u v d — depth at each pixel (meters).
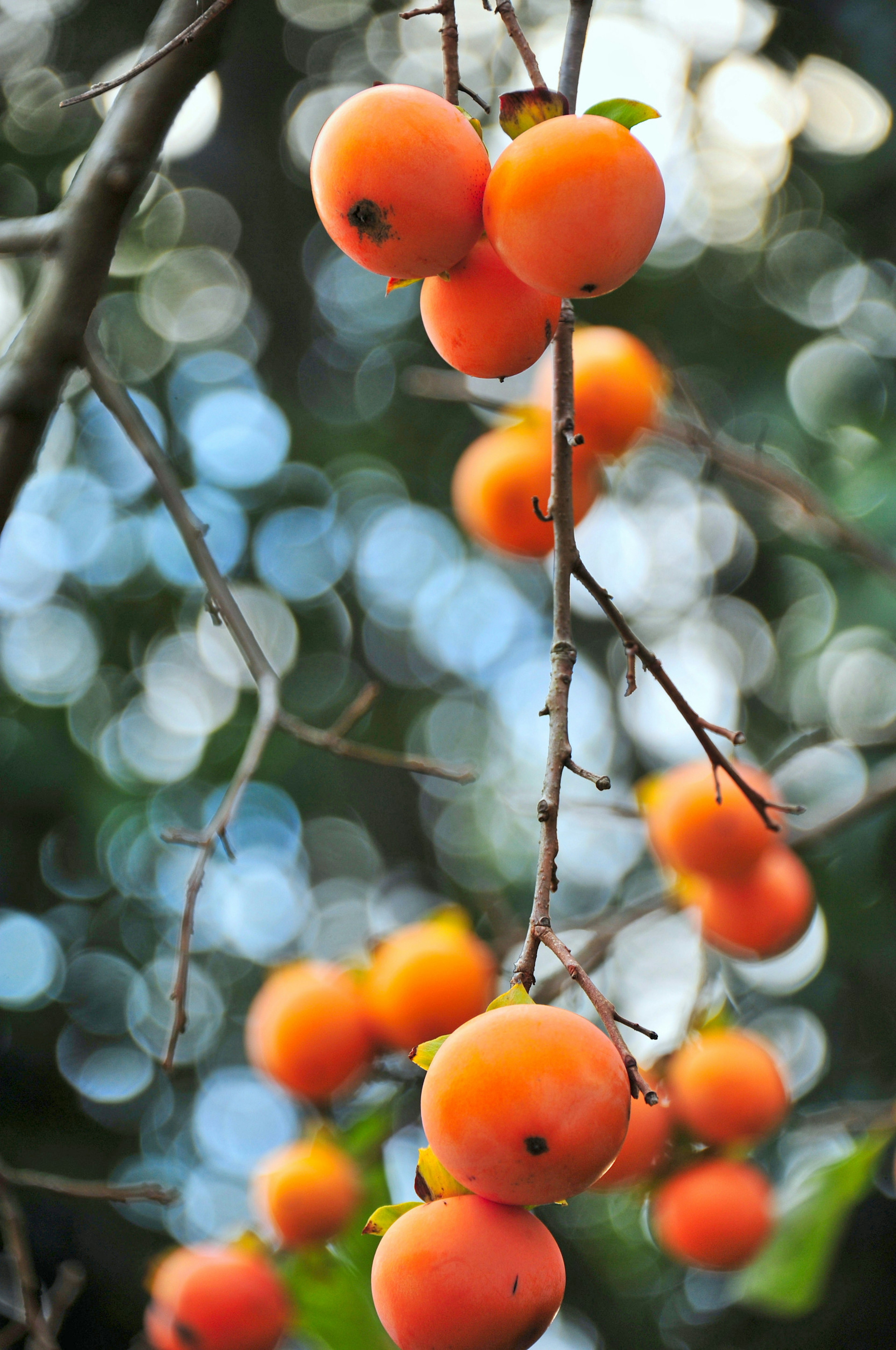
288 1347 3.47
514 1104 1.13
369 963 2.88
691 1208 2.58
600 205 1.27
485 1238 1.19
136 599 4.76
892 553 3.49
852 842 3.77
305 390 5.10
